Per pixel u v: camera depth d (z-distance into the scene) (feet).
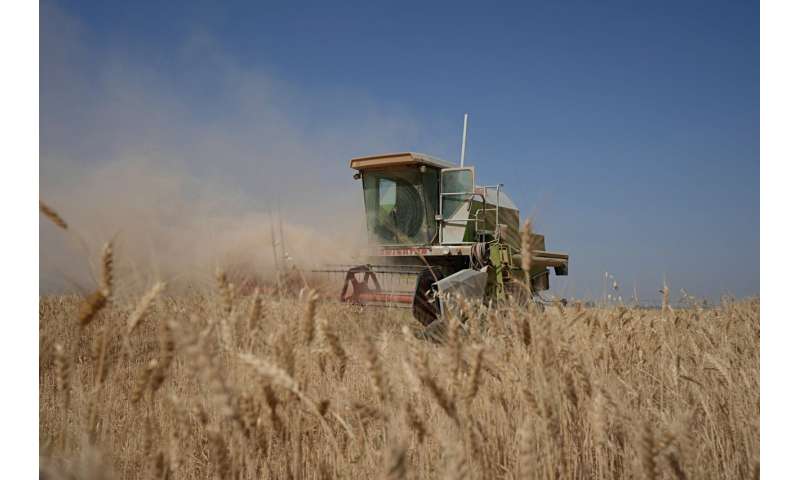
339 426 7.62
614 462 8.04
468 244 31.71
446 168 35.12
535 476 6.50
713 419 9.11
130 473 7.13
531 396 6.63
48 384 8.74
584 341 10.12
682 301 15.30
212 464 7.64
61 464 4.99
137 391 5.95
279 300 7.73
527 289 8.49
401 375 6.80
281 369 5.37
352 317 7.81
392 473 3.87
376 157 34.06
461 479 4.75
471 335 8.52
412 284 30.63
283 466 6.62
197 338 4.73
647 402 9.16
